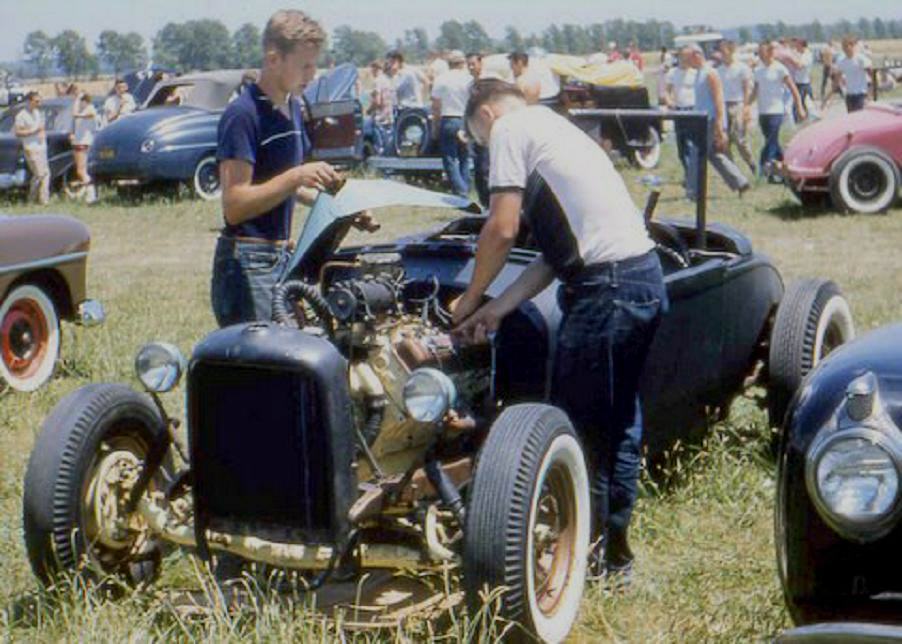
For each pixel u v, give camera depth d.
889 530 3.06
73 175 19.64
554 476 4.02
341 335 4.13
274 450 3.87
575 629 4.19
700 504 5.25
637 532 4.93
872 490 3.07
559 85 19.09
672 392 5.11
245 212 4.71
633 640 4.09
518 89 4.43
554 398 4.48
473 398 4.42
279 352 3.79
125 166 17.88
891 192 13.85
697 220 5.53
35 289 7.57
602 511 4.46
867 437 3.09
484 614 3.71
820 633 2.85
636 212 4.48
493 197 4.26
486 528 3.71
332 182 4.53
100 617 3.97
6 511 5.34
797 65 24.95
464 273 4.70
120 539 4.22
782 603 4.09
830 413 3.24
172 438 4.21
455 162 16.06
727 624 4.02
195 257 13.34
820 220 13.70
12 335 7.47
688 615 4.14
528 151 4.28
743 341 5.64
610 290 4.31
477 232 5.47
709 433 5.70
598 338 4.34
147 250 13.96
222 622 3.82
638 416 4.52
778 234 12.92
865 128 13.86
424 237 5.21
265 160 4.80
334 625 3.88
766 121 17.05
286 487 3.87
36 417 6.98
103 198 18.97
